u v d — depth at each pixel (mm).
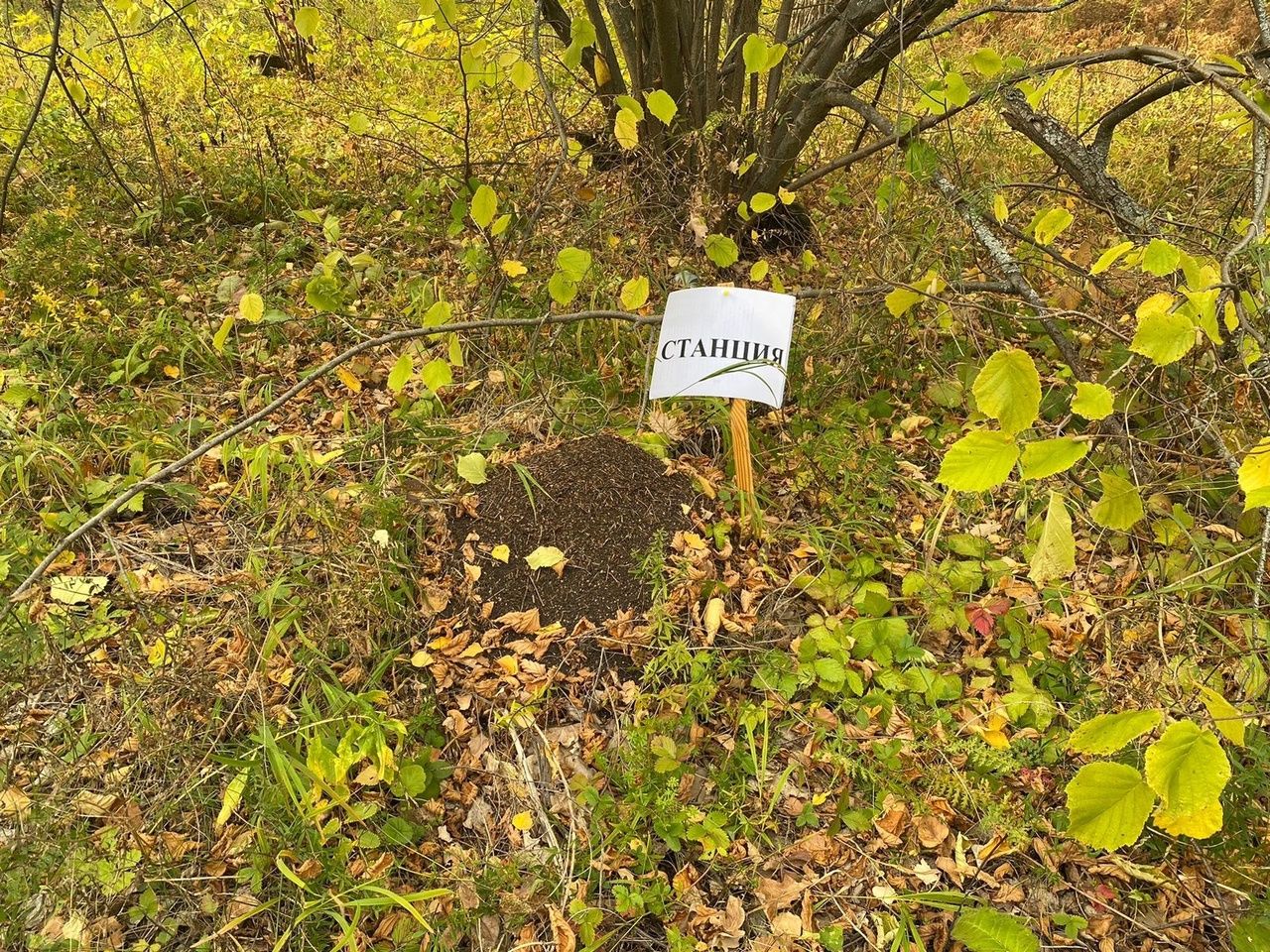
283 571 2262
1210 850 1639
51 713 2004
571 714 2033
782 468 2648
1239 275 1691
